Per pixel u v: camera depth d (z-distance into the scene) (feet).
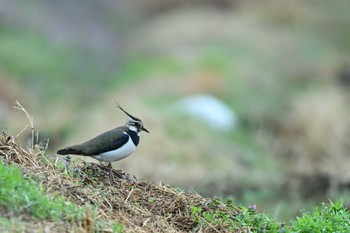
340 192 54.85
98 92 95.20
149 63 100.68
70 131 74.69
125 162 62.80
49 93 91.61
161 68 96.07
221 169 64.13
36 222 27.91
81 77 98.99
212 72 91.25
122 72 102.32
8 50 98.12
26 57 97.96
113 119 74.49
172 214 32.40
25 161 31.99
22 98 86.53
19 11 111.75
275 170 64.75
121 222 30.19
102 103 84.79
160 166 63.10
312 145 74.43
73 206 29.17
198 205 33.37
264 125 79.56
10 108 82.69
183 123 73.00
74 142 69.26
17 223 27.43
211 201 33.76
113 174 34.32
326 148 73.26
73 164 34.14
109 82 98.99
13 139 33.01
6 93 86.07
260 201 51.96
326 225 33.04
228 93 85.66
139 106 78.59
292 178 59.93
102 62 105.40
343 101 88.12
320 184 57.72
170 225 31.58
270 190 55.57
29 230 27.25
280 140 76.43
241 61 98.94
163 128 70.95
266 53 106.52
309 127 78.43
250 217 33.32
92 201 30.86
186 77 89.76
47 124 77.15
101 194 31.89
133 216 31.22
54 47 104.99
